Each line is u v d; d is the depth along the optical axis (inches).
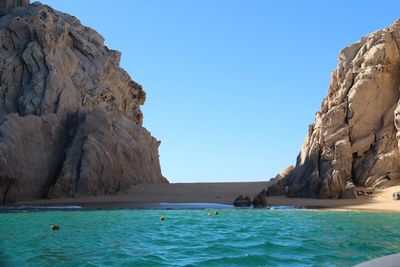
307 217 1202.6
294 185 2090.3
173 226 986.1
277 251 639.8
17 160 1969.7
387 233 839.7
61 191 2085.4
